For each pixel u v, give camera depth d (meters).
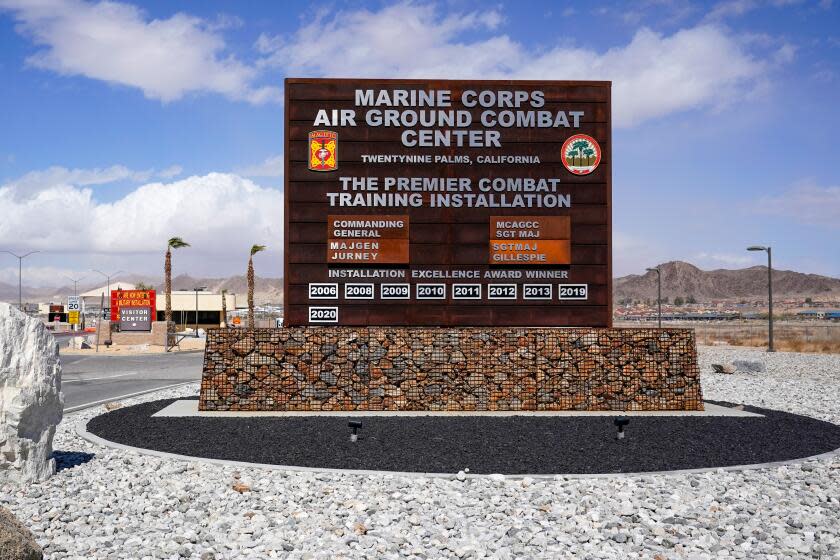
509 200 17.47
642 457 10.82
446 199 17.44
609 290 17.44
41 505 8.32
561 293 17.41
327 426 13.61
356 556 6.63
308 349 16.61
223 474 9.77
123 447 11.58
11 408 9.19
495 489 9.02
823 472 9.98
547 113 17.55
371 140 17.47
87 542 6.95
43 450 9.60
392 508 8.16
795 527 7.57
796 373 28.77
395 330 16.73
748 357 38.53
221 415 15.41
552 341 16.83
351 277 17.33
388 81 17.48
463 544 6.98
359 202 17.38
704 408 16.84
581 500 8.45
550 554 6.71
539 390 16.72
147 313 59.38
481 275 17.41
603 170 17.56
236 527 7.48
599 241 17.48
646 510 8.12
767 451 11.28
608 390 16.70
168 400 18.25
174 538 7.05
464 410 16.56
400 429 13.21
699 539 7.16
